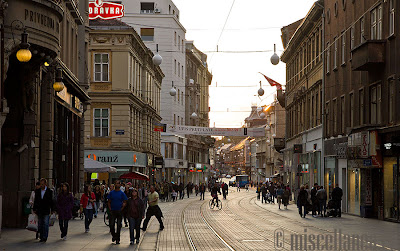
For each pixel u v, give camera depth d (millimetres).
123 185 36625
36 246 17516
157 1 86938
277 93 66500
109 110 53531
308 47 51219
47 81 27047
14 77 23359
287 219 31984
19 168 23547
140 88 61281
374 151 30297
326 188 42625
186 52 98562
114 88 53344
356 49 31422
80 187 36875
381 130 29875
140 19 85812
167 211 40531
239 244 18844
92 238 20453
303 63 53500
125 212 19016
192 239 20672
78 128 36781
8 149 23578
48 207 18734
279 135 100125
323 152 43344
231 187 144750
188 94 100188
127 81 53344
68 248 17172
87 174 44344
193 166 102375
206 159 119312
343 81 38281
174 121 88562
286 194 43688
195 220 31312
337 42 39812
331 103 41562
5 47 19969
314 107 48094
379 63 30219
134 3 86438
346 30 37406
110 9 59812
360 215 33812
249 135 61094
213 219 32094
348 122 36969
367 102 32812
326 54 43062
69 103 32906
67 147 32719
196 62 107875
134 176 38906
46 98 27062
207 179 121562
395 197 29047
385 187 30453
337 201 33656
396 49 28422
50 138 27141
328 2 42406
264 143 119875
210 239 20672
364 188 33125
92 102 53406
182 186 67438
